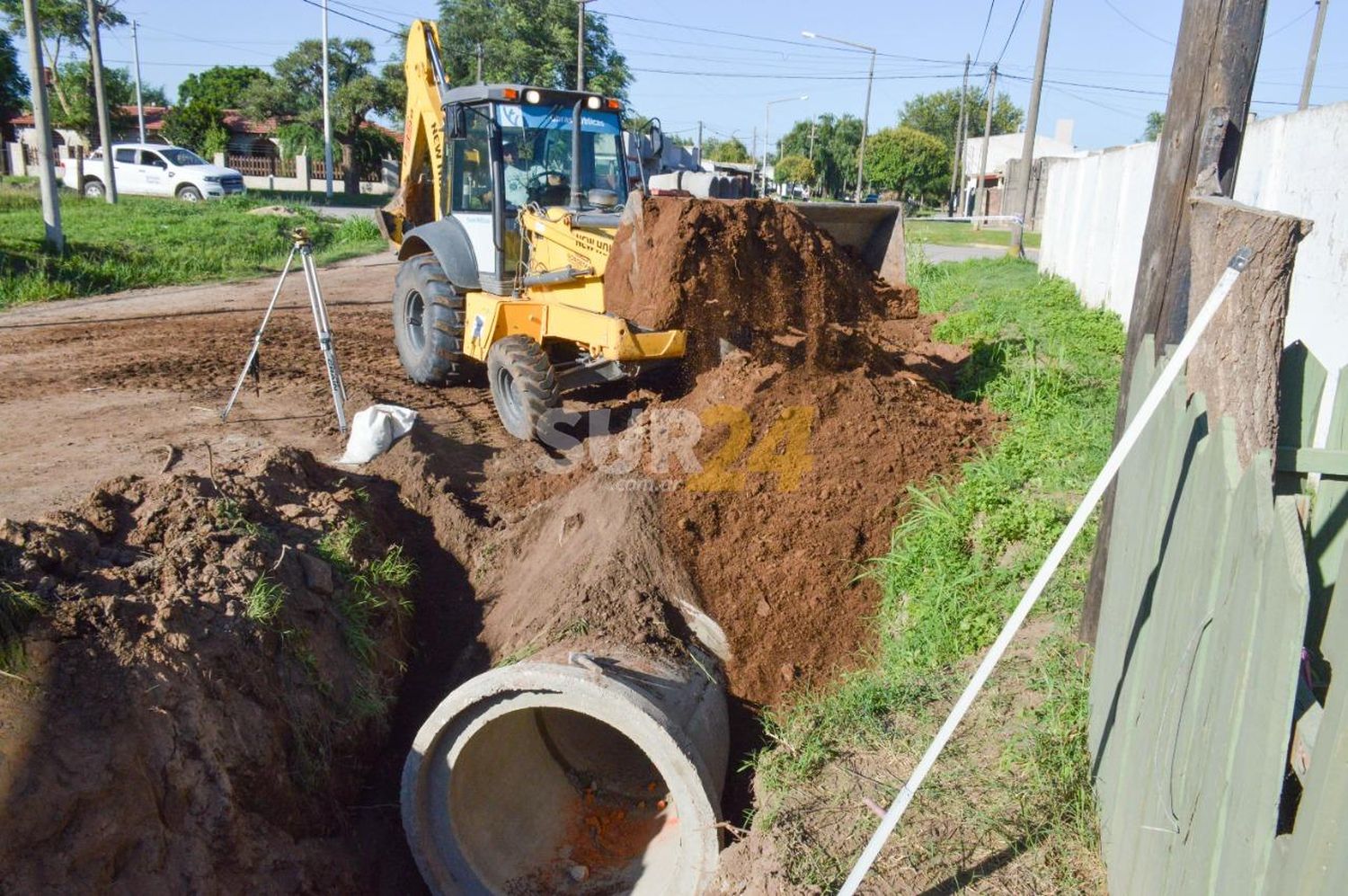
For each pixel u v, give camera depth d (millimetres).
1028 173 23516
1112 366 9367
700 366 7227
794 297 7477
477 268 8766
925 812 4289
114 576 4902
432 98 9961
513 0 38125
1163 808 2996
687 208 6988
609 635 5367
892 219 9086
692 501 6266
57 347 11500
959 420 7203
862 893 3947
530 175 8586
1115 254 13328
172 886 4008
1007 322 12219
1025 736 4508
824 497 6305
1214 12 3775
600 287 7605
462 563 6711
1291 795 2680
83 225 22297
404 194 10836
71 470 6996
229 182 32219
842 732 4949
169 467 7062
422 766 4887
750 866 4309
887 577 5918
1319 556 3268
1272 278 3090
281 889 4426
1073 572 5508
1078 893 3785
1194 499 3018
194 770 4281
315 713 5102
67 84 46094
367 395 9102
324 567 5641
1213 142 3869
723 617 5805
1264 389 3189
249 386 9758
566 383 7680
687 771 4477
